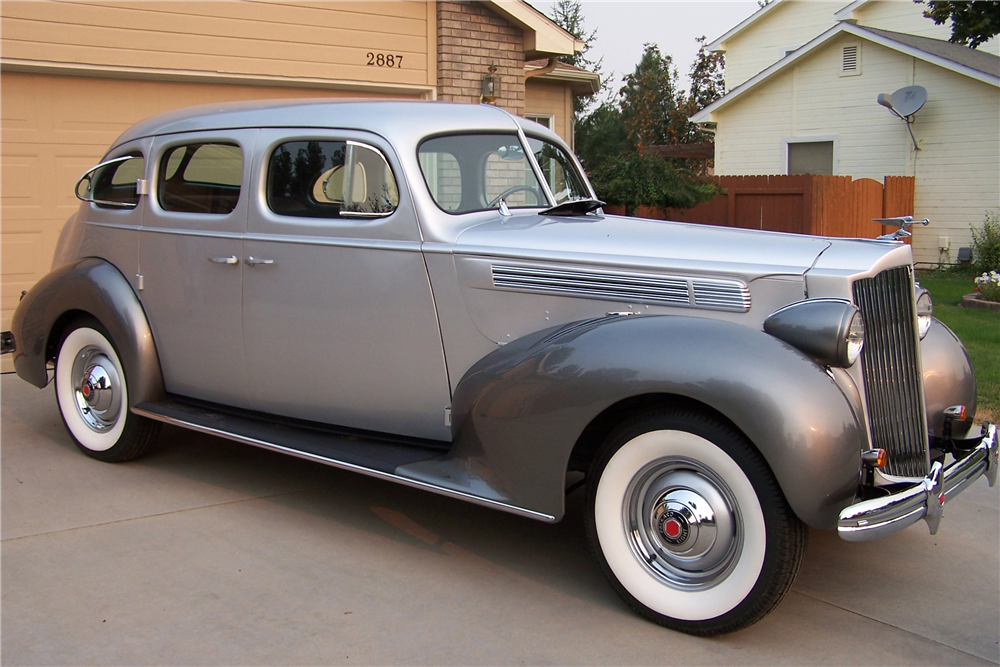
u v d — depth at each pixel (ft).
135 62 23.13
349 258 11.80
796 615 9.84
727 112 64.49
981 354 22.67
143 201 14.08
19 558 11.04
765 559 8.56
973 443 10.89
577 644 9.06
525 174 13.14
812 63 59.41
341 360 12.16
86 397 14.99
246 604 9.88
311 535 11.94
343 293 11.92
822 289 9.08
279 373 12.82
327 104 12.53
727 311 9.53
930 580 10.82
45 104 22.15
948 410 11.12
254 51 25.29
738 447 8.61
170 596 10.05
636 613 9.69
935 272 51.49
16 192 21.86
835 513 8.41
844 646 9.12
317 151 12.17
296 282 12.30
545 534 12.13
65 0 21.80
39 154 22.13
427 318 11.37
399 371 11.73
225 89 25.27
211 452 15.80
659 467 9.30
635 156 39.52
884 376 9.65
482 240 11.07
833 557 11.53
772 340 8.80
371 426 12.36
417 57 28.84
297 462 15.29
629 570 9.52
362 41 27.48
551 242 10.76
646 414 9.23
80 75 22.61
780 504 8.45
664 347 8.94
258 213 12.60
